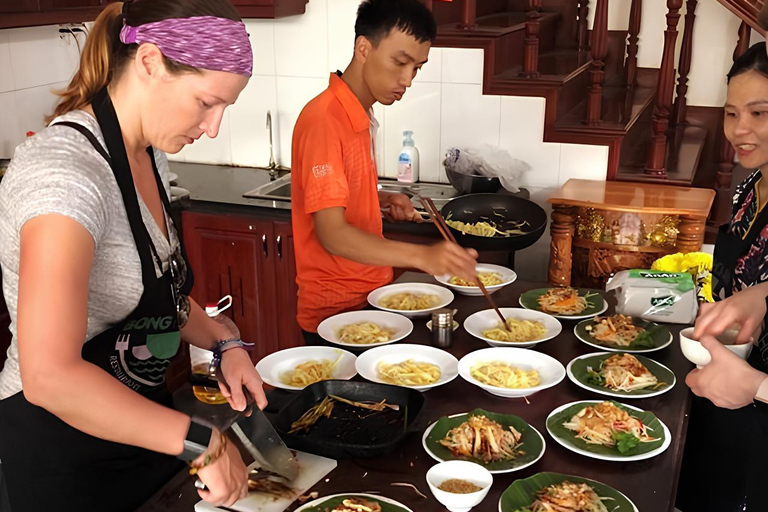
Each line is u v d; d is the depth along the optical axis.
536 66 3.23
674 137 3.92
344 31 3.50
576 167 3.27
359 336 1.95
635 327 1.96
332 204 2.05
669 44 3.14
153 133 1.28
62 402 1.08
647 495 1.30
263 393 1.48
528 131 3.29
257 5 3.29
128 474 1.42
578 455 1.43
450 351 1.89
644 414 1.53
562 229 2.99
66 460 1.35
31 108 3.38
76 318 1.11
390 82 2.12
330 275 2.27
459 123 3.40
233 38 1.19
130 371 1.42
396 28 2.04
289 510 1.25
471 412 1.50
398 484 1.32
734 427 1.73
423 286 2.30
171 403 1.57
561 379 1.69
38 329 1.08
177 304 1.48
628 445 1.42
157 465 1.47
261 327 3.44
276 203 3.28
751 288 1.62
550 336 1.92
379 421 1.52
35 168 1.15
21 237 1.12
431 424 1.53
